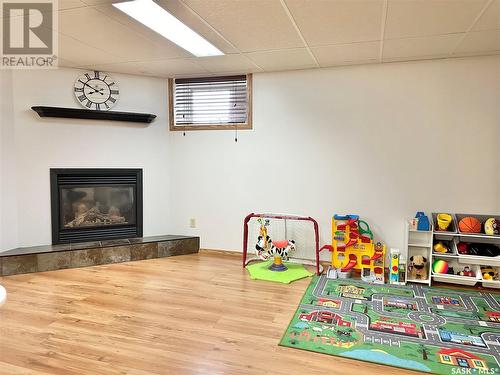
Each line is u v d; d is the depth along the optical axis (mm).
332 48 3113
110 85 4047
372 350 2148
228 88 4188
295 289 3150
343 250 3525
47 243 3908
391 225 3656
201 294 3025
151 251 4090
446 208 3482
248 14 2418
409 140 3553
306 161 3904
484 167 3357
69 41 2986
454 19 2473
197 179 4328
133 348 2164
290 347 2180
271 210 4078
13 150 3727
